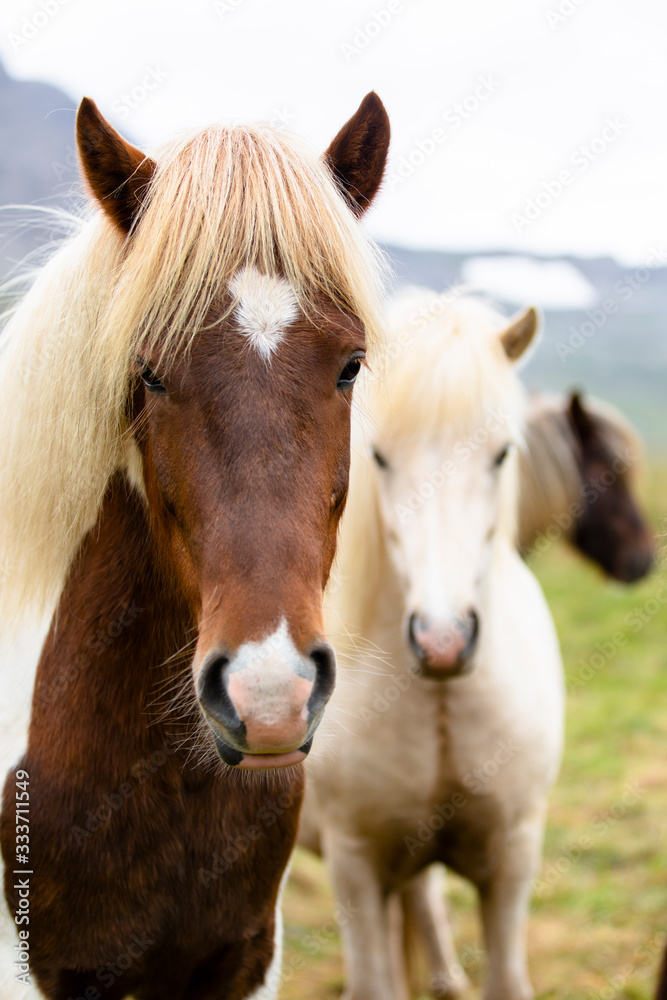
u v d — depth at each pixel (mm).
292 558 1278
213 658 1262
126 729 1618
